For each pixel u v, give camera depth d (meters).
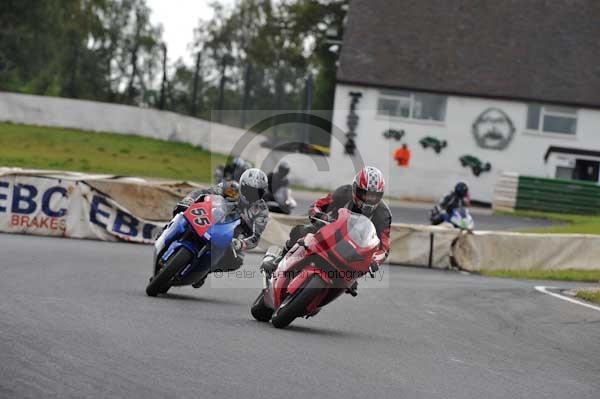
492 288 50.75
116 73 154.25
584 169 135.38
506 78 136.38
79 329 25.47
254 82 136.12
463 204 75.12
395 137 134.12
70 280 37.88
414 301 42.78
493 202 120.31
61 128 137.38
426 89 134.12
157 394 19.22
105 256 49.69
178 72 145.88
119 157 120.50
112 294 34.69
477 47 140.25
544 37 142.12
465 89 134.38
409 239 62.62
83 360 21.58
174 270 34.34
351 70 135.00
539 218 108.94
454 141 134.25
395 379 23.58
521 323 38.03
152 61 153.12
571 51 140.88
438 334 33.25
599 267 66.56
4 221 57.34
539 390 24.19
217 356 23.75
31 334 23.98
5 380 19.11
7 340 22.89
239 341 26.42
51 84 152.62
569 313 42.09
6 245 49.41
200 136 136.00
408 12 143.88
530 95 134.62
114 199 59.56
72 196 58.59
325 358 25.33
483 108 134.75
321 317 35.22
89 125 138.75
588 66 139.38
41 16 157.75
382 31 140.88
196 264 34.75
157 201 60.41
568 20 144.62
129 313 29.70
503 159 134.62
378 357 26.64
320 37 199.38
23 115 136.62
